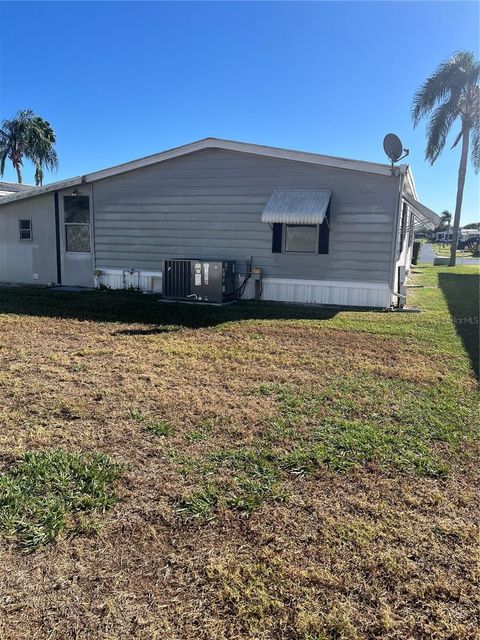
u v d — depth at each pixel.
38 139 33.16
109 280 12.62
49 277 13.46
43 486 2.99
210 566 2.35
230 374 5.31
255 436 3.73
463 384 5.03
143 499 2.88
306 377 5.24
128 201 12.04
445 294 12.62
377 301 10.03
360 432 3.81
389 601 2.16
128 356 5.99
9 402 4.34
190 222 11.43
